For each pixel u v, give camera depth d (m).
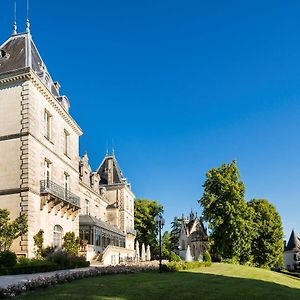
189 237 78.44
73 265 27.34
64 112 34.88
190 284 16.73
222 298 13.70
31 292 13.63
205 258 39.47
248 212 51.06
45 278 15.25
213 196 50.62
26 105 28.75
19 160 28.09
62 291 13.84
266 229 58.34
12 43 32.53
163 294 13.88
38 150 29.67
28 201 27.39
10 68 30.59
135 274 21.42
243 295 14.57
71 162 37.06
